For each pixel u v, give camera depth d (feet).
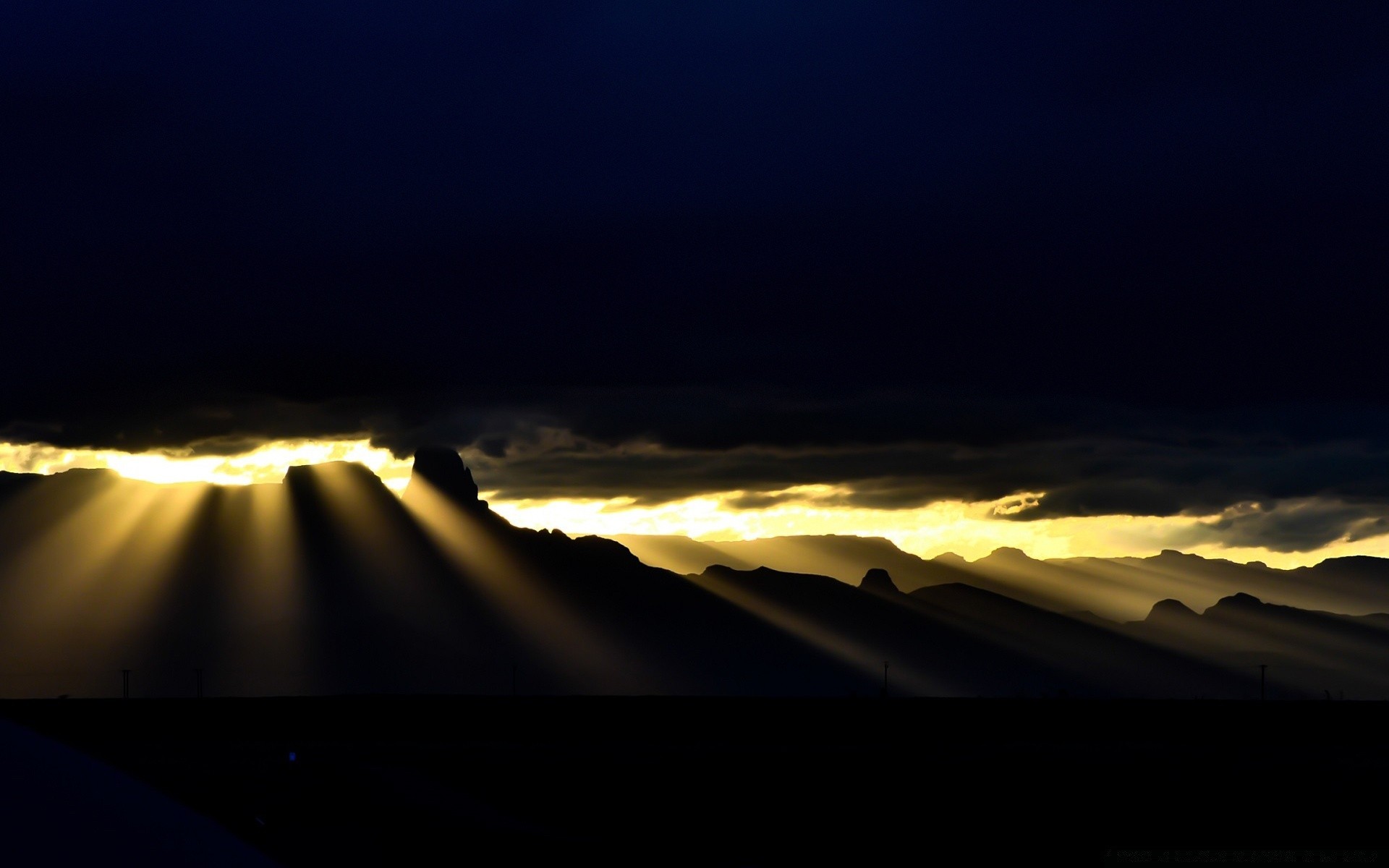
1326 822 219.82
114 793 77.15
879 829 212.84
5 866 66.33
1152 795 244.63
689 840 201.46
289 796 163.12
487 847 147.02
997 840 205.67
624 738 344.69
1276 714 372.38
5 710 375.25
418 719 366.02
